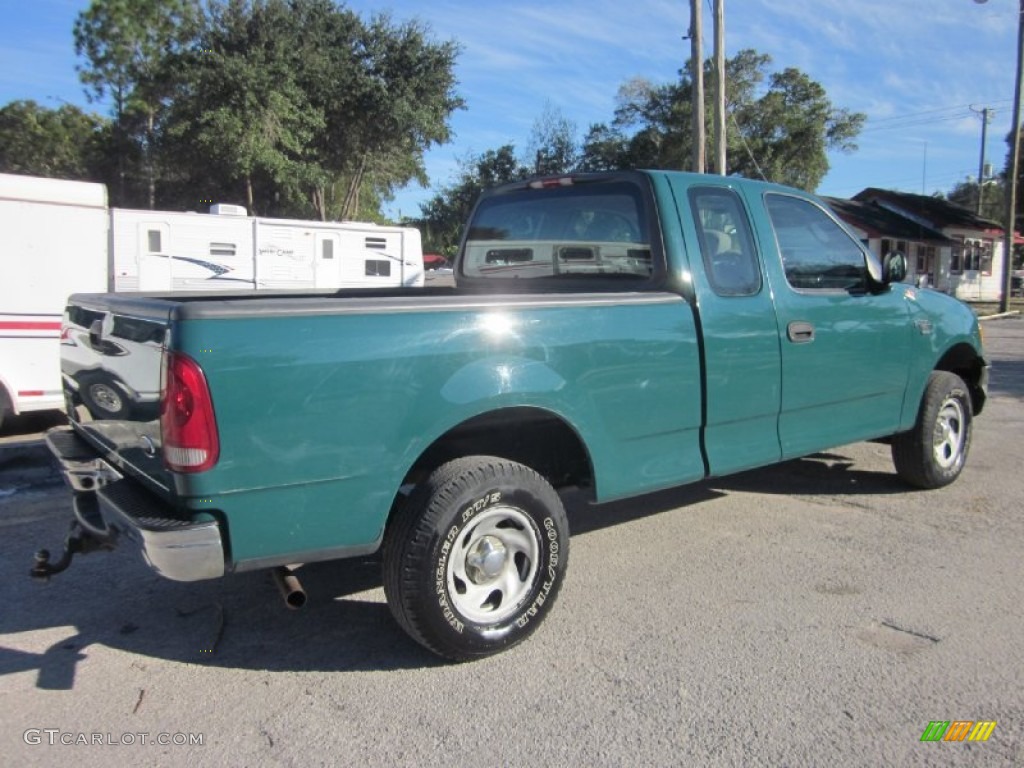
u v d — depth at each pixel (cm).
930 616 395
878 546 494
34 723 307
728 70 3891
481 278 551
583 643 371
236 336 294
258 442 298
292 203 2998
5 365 818
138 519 297
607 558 478
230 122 2523
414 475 379
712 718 309
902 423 564
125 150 3325
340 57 2784
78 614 404
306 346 306
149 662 356
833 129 4112
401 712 314
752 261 457
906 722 306
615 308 392
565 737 297
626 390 394
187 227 1220
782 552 486
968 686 330
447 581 338
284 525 308
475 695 327
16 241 813
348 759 285
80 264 851
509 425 409
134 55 3238
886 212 3781
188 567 291
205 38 2628
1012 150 2761
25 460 685
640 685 333
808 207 504
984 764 282
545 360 365
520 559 364
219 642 375
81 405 400
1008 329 2212
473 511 341
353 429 316
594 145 4200
